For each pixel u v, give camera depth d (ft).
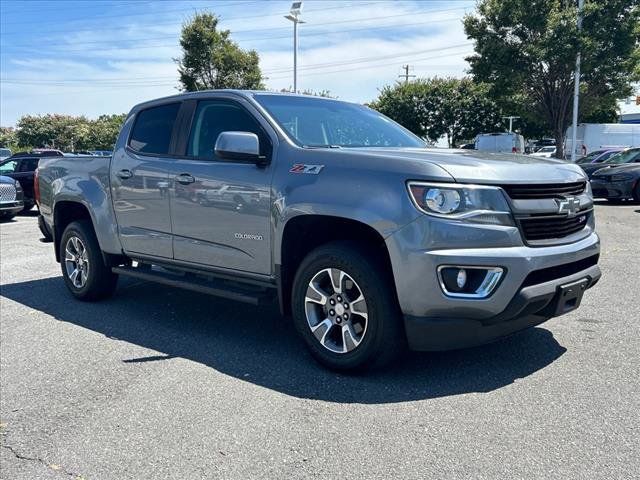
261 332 16.43
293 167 13.33
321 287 13.20
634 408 10.96
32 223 46.62
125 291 21.59
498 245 11.36
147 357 14.48
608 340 14.79
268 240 13.78
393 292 12.00
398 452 9.59
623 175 50.39
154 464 9.48
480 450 9.58
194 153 15.89
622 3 83.10
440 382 12.42
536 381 12.33
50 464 9.61
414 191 11.44
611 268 23.50
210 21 95.55
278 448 9.84
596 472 8.87
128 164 17.56
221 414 11.17
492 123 143.64
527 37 89.25
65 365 14.03
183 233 15.92
